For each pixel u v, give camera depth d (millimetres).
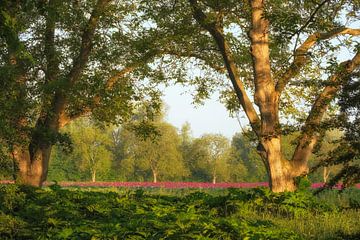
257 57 22422
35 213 14156
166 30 25188
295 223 14898
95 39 24938
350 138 9703
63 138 23188
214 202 18297
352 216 15648
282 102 25953
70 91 23594
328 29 20141
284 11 20109
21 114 16953
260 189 18547
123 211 14766
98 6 24641
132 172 109438
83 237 11438
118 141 111250
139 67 26203
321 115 18250
